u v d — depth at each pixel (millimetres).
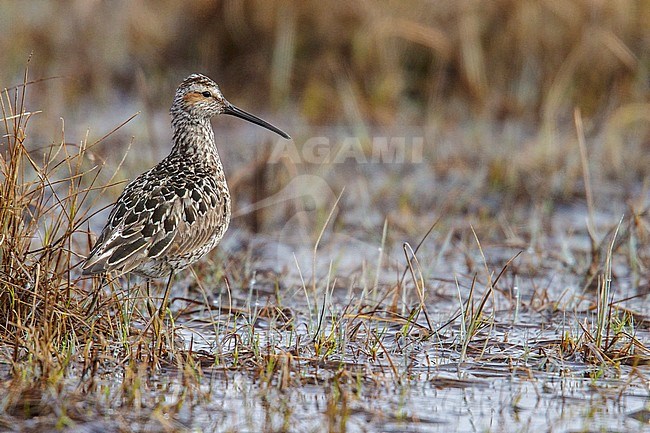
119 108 23141
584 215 17484
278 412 9523
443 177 19203
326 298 11672
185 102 12781
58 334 10461
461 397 10094
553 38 23031
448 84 22953
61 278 11320
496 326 12430
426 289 13484
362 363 10891
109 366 10359
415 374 10680
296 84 23188
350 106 22031
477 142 20828
